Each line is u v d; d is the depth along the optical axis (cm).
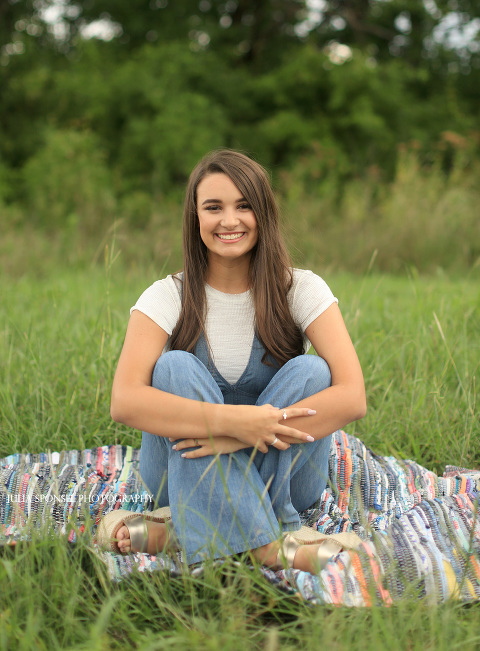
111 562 179
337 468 230
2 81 1373
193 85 1329
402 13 1495
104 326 317
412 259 771
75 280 647
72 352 321
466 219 806
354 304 387
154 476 207
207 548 176
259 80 1356
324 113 1340
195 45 1359
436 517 195
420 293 452
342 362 201
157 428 187
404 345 321
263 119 1378
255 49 1500
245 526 181
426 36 1510
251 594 167
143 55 1308
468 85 1557
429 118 1389
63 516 208
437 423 266
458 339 323
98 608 163
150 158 1226
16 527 192
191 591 162
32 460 243
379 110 1327
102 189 1023
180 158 1195
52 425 269
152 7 1420
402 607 156
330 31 1534
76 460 244
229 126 1320
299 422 189
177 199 1146
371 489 224
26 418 273
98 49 1362
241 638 149
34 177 1067
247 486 183
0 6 1451
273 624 165
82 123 1274
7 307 441
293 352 212
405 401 292
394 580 173
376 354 324
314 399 192
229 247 200
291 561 179
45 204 980
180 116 1220
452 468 246
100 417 279
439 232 787
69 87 1284
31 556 165
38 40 1488
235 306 210
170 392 190
